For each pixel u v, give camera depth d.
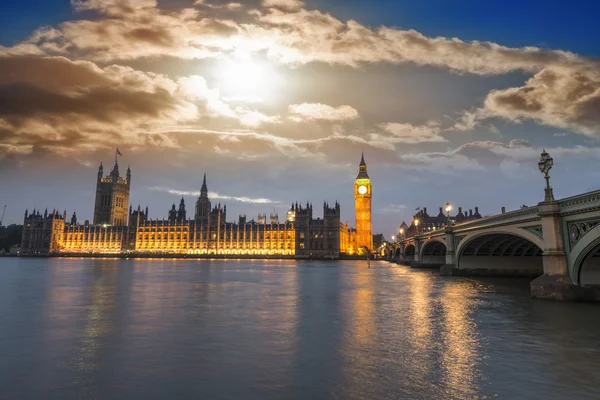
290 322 22.16
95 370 13.54
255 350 16.14
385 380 12.64
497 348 16.56
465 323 22.00
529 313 25.39
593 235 27.80
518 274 63.28
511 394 11.47
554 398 11.18
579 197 28.81
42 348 16.33
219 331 19.67
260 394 11.47
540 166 32.94
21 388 11.86
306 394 11.48
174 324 21.41
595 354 15.65
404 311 26.36
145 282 49.19
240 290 40.00
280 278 59.00
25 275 62.31
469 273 63.78
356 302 30.91
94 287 41.97
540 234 34.84
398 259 153.00
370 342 17.53
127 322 21.91
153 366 14.00
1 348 16.28
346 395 11.41
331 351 16.02
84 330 19.77
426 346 16.84
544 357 15.21
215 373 13.29
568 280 31.06
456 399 11.11
